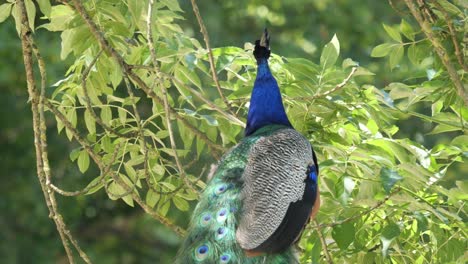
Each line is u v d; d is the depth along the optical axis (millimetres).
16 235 23344
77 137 10016
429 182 9789
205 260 8992
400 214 10281
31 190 23391
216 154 10859
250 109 10484
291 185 9344
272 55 11086
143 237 25500
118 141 11078
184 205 11148
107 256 24984
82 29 10344
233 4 23000
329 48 10461
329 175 10016
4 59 21953
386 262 10227
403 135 21719
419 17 10047
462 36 10500
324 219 9875
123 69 10117
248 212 9172
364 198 9508
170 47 10922
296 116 10641
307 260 10156
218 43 22141
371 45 23141
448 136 21969
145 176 10234
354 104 10461
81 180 23141
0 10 10523
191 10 22156
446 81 10625
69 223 23859
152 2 9695
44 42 20625
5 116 22781
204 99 10039
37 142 9812
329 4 23250
